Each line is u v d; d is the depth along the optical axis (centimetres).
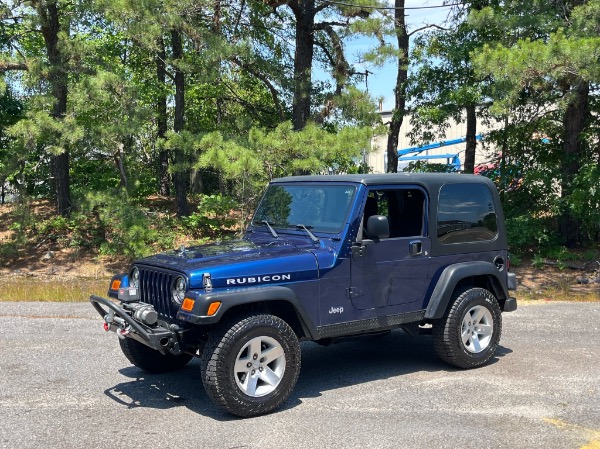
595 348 747
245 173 1405
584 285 1383
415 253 629
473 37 1772
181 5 1611
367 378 640
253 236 664
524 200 1800
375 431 492
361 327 599
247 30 1972
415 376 644
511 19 1485
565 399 564
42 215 2223
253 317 533
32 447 462
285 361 541
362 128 1538
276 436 484
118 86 1692
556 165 1758
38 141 1783
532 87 1410
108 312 567
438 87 1862
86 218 2041
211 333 529
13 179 1944
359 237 594
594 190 1532
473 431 491
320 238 601
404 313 626
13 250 1881
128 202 1823
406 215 638
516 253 1772
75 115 1777
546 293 1229
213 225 2086
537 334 819
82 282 1469
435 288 643
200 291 521
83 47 1766
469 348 661
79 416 531
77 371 666
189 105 2566
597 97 1723
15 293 1188
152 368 657
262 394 530
